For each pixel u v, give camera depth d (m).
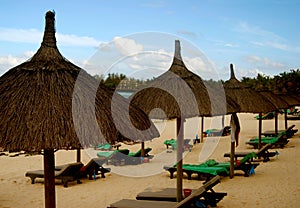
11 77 4.93
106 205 8.66
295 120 32.97
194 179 11.38
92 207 8.51
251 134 23.75
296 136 22.00
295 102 22.86
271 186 10.12
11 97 4.63
